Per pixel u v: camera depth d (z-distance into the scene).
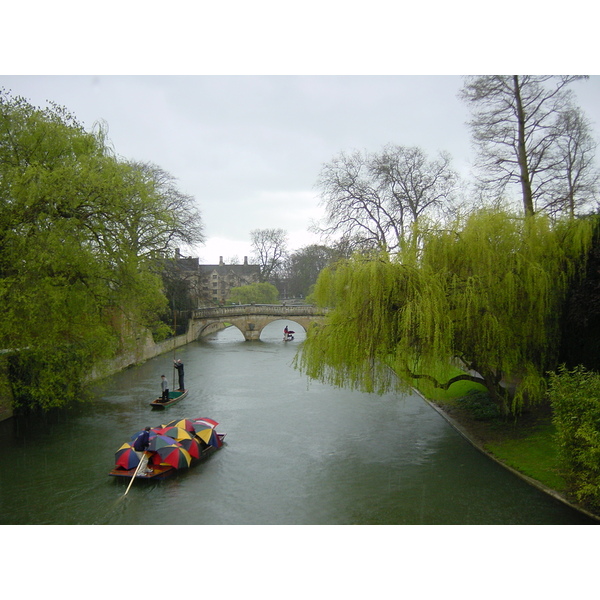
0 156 16.09
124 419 19.94
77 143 17.95
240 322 53.47
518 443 15.02
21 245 14.86
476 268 14.77
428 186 30.48
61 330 16.72
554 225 15.97
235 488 12.95
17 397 19.30
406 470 13.98
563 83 21.75
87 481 13.42
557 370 16.19
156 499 12.29
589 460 9.65
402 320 13.95
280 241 73.44
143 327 22.67
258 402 23.27
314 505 11.85
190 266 47.19
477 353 14.88
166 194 36.38
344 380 16.20
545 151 23.22
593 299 14.48
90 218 16.66
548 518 10.73
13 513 11.48
